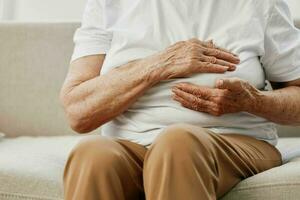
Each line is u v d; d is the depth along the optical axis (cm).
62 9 252
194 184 103
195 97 130
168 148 105
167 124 133
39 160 148
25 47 210
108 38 149
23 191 132
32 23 212
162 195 103
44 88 208
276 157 138
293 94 139
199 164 105
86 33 152
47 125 207
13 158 148
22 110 208
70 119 139
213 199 107
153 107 135
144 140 133
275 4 142
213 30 140
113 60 142
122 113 138
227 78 129
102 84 136
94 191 108
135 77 133
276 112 135
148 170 107
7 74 209
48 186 132
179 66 131
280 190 116
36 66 209
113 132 140
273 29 143
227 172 118
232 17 141
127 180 113
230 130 134
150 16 143
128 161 116
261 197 117
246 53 138
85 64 147
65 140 190
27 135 208
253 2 141
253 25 139
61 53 209
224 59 134
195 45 133
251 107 131
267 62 143
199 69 132
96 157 110
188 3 142
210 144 111
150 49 141
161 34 141
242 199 119
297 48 144
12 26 212
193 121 131
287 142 177
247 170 125
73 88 141
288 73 143
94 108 135
